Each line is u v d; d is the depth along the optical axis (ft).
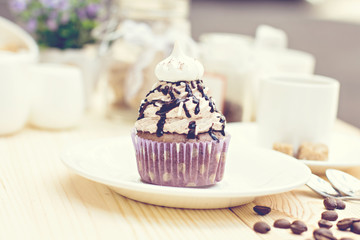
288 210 1.69
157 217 1.60
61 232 1.51
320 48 5.49
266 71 2.63
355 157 2.13
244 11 5.54
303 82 2.22
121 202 1.69
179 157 1.72
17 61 2.21
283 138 2.10
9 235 1.48
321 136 2.09
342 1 5.80
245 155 1.92
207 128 1.73
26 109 2.31
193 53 2.49
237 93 2.52
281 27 5.48
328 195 1.78
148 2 2.56
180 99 1.72
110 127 2.55
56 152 2.13
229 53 2.53
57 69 2.49
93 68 2.79
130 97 2.53
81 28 2.72
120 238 1.49
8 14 4.07
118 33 2.58
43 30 2.70
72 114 2.43
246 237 1.52
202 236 1.52
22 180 1.82
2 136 2.28
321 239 1.48
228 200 1.60
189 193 1.54
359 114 5.29
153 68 2.48
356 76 5.39
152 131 1.72
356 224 1.55
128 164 1.89
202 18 5.39
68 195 1.72
